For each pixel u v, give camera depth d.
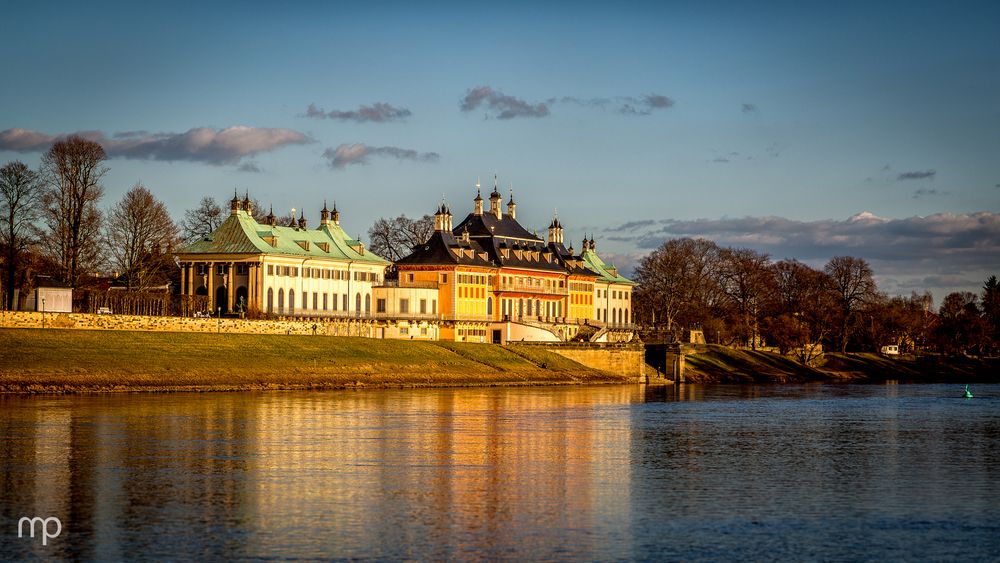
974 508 95.94
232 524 86.69
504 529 86.31
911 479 109.75
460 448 125.94
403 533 84.62
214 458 114.94
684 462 118.81
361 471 109.25
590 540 83.56
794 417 172.38
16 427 134.38
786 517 91.69
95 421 141.50
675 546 82.31
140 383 186.25
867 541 84.62
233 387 195.75
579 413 172.00
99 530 84.62
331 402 177.12
